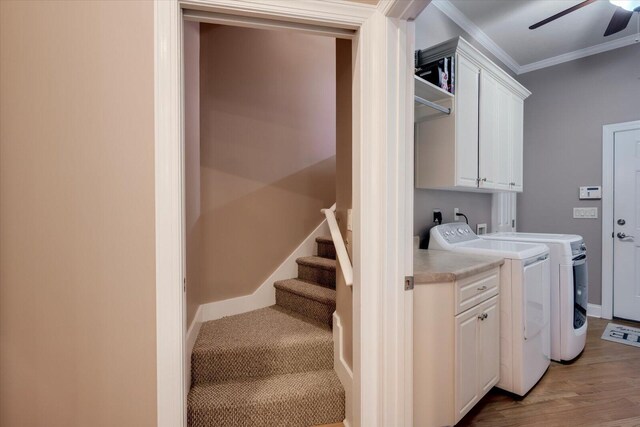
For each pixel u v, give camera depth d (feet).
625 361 8.55
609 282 11.72
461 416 5.61
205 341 6.33
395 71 4.32
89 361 3.64
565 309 8.34
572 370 8.07
